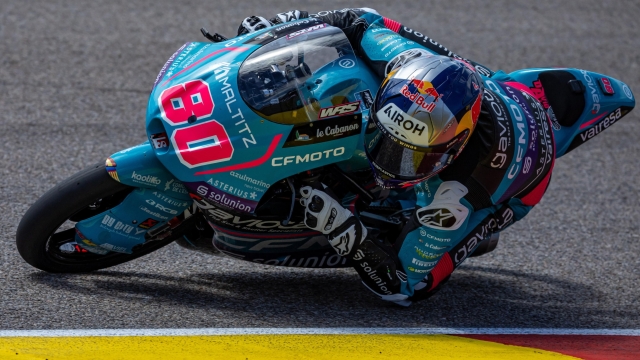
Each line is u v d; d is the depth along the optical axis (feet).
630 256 56.49
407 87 37.04
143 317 39.68
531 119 43.14
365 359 37.29
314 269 49.65
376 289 42.29
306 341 38.78
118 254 44.73
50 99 75.77
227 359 35.88
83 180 39.81
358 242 40.40
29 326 37.45
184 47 42.09
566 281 51.39
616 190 69.62
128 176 39.06
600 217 63.52
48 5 104.78
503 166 40.27
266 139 36.94
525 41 110.11
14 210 53.06
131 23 101.65
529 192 44.75
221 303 42.65
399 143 36.63
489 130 39.78
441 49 46.73
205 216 41.04
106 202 43.34
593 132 50.16
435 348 39.55
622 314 47.06
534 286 50.21
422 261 41.86
